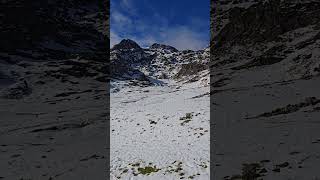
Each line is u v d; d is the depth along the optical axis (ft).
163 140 85.92
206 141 77.61
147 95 225.97
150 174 58.80
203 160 62.85
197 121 99.25
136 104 175.42
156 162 64.85
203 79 245.04
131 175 59.52
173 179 55.21
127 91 253.44
